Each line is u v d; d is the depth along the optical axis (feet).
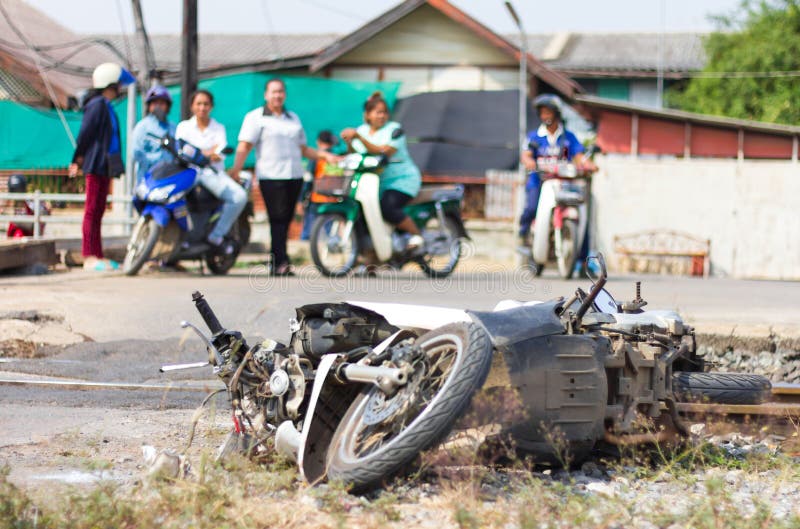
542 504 26.89
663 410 33.63
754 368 54.39
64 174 133.59
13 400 43.11
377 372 27.43
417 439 25.79
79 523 24.81
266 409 30.66
